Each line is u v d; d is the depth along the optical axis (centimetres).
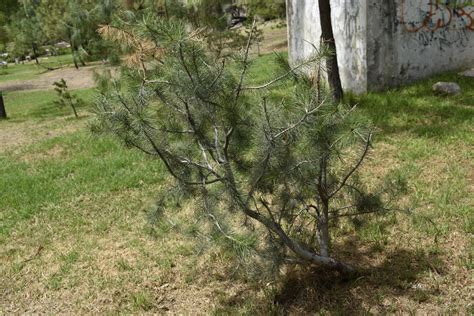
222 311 327
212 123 285
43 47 3653
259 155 281
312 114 267
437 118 661
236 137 290
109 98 288
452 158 527
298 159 284
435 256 352
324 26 712
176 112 285
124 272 393
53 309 362
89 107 297
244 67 282
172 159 299
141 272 389
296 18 1055
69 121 1106
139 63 295
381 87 858
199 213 309
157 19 262
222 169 304
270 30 2627
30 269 420
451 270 333
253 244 263
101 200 548
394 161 541
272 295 333
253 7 1728
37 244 464
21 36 3128
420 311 300
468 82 835
